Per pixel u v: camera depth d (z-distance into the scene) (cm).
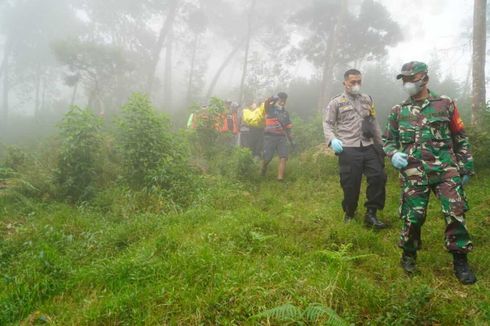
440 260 376
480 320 271
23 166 745
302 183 720
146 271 345
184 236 429
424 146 343
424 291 283
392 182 650
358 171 481
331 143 479
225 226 444
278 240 417
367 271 362
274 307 271
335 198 615
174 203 577
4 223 515
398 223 489
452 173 337
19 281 340
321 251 361
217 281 311
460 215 324
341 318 255
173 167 648
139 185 639
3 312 302
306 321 259
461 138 352
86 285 345
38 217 536
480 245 411
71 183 621
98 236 462
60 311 307
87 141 652
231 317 274
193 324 273
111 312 285
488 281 332
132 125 673
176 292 303
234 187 681
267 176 795
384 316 270
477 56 947
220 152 891
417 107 353
